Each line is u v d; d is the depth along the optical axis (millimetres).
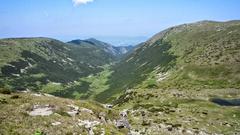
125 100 138250
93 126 36062
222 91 149000
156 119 77875
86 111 41094
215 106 109688
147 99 130250
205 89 157375
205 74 198500
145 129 66375
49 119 33250
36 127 30453
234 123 82188
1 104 34531
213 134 69188
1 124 28953
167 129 68125
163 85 193000
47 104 38094
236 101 129750
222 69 197625
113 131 36938
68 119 35125
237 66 194625
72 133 31688
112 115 44969
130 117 81812
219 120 84500
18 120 30891
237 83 172000
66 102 42125
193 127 73375
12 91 44969
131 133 43656
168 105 109750
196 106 107812
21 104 36250
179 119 81125
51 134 29984
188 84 184000
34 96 42219
